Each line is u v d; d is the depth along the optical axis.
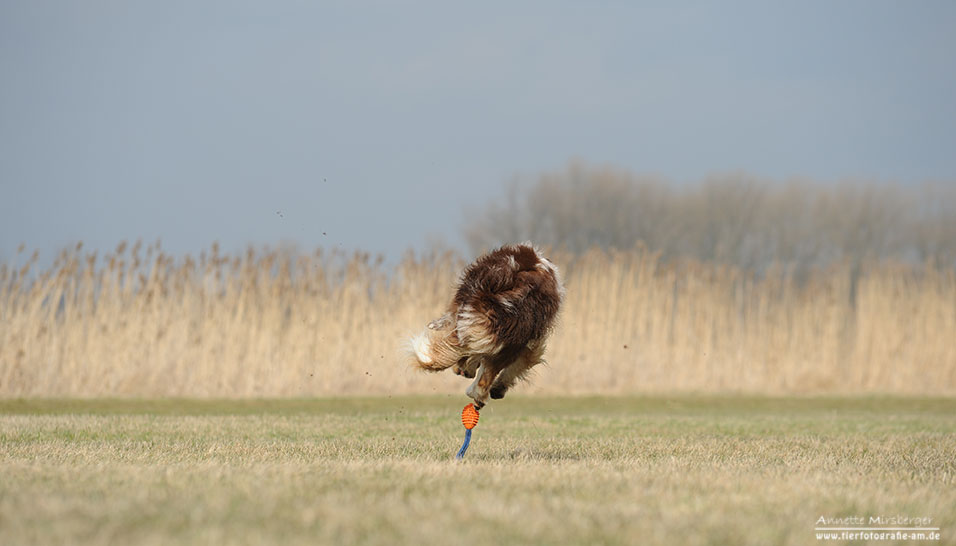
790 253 65.06
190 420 21.84
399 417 23.98
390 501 9.83
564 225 67.19
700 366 35.34
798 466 13.90
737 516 9.62
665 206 67.88
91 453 14.31
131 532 8.27
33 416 22.64
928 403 32.31
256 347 31.16
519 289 13.48
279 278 31.92
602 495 10.64
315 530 8.57
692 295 35.91
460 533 8.56
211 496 9.85
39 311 29.16
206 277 31.05
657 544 8.42
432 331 13.87
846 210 63.78
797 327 36.47
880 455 16.02
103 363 29.58
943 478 12.95
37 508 9.03
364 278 32.69
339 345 31.97
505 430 20.81
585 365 34.25
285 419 22.78
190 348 30.55
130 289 30.20
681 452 16.14
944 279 37.53
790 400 32.50
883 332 36.75
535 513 9.43
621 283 35.44
